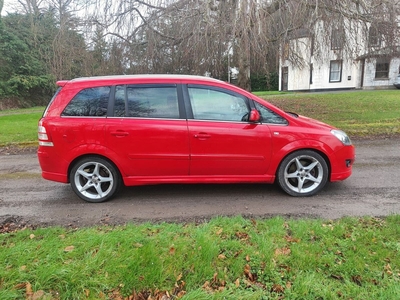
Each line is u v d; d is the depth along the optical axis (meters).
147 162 3.99
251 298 2.14
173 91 3.98
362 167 5.48
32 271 2.39
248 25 7.50
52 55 10.21
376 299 2.11
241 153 4.00
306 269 2.44
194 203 4.01
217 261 2.54
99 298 2.16
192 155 3.97
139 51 9.91
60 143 3.96
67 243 2.82
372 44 9.04
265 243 2.77
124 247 2.71
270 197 4.16
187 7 8.78
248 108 4.00
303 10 7.93
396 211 3.56
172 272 2.38
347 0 7.99
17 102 24.80
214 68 9.44
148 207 3.91
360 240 2.83
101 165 4.06
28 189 4.75
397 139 7.71
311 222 3.23
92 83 4.02
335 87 25.36
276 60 9.27
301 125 4.09
